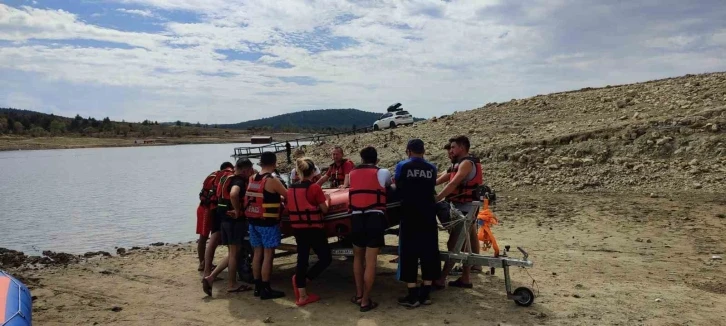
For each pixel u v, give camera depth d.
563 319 5.84
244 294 7.28
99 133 150.25
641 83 28.00
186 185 28.84
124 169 43.03
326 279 7.93
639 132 17.50
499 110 29.47
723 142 15.56
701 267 7.77
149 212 18.53
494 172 18.58
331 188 9.15
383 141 29.81
